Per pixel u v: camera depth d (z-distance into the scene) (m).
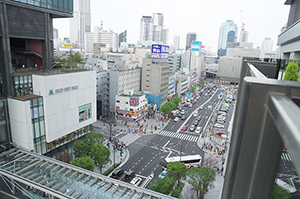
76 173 28.47
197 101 124.50
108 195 24.78
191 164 49.44
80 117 48.12
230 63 199.25
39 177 27.48
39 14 42.44
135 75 92.00
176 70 191.25
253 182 3.24
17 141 37.44
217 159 51.19
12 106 36.53
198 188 36.12
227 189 3.51
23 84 38.62
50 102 40.06
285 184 2.76
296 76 11.75
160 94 91.31
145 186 41.50
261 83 2.79
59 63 53.22
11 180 28.08
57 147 43.69
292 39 33.72
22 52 47.69
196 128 77.31
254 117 2.94
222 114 94.56
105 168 47.81
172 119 86.25
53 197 25.08
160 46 92.94
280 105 2.31
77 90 46.09
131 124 74.88
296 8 37.88
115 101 77.38
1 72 36.41
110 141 60.97
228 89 172.12
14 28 37.69
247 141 3.09
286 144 1.89
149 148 58.59
